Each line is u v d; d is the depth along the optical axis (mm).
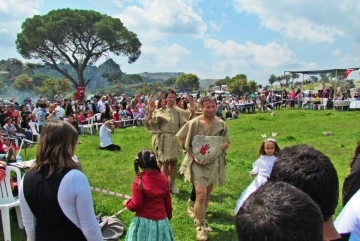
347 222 2568
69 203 2762
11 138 13383
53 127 2857
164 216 4527
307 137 15227
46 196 2748
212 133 5793
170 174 7859
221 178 5879
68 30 47906
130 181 8961
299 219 1398
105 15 52844
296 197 1479
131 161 11281
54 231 2797
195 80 107625
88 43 50250
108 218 5891
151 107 7711
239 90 62000
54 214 2764
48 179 2773
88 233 2807
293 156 2090
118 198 7504
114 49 52031
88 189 2840
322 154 2109
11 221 6270
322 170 1984
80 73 51906
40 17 48906
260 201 1486
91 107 23609
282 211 1413
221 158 5895
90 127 19297
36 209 2818
